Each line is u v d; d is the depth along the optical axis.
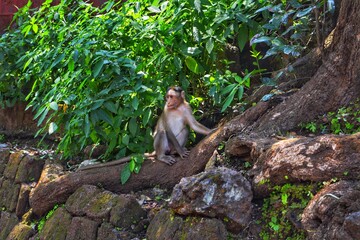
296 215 7.43
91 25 10.73
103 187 9.66
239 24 10.35
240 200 7.74
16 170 11.16
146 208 9.05
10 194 11.05
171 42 10.40
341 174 7.24
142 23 10.70
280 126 8.85
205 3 9.98
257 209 7.94
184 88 10.51
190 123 9.95
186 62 10.38
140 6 10.80
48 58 11.20
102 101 9.67
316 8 9.30
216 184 7.74
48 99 10.83
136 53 10.59
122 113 9.87
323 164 7.37
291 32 10.59
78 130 10.29
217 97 9.78
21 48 12.98
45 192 9.95
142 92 9.84
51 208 10.01
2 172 11.71
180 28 10.14
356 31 8.57
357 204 6.68
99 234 8.88
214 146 9.19
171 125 9.89
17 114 13.23
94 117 9.76
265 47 11.60
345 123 8.54
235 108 10.18
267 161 7.95
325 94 8.84
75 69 10.61
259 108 9.25
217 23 10.16
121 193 9.63
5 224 10.88
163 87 10.38
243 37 10.25
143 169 9.61
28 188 10.70
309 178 7.50
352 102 8.68
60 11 11.95
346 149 7.27
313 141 7.59
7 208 11.05
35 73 12.00
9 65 12.92
